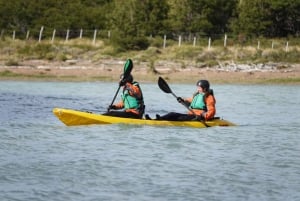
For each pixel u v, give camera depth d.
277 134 34.31
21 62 85.69
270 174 24.84
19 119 38.66
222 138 32.28
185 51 93.06
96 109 47.31
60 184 22.59
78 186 22.44
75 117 34.53
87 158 26.69
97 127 34.28
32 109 45.22
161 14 109.00
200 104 35.72
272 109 48.38
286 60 92.19
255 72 83.50
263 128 36.59
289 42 104.81
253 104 52.38
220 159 27.28
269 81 78.00
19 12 112.75
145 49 98.25
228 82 76.75
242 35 104.81
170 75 79.94
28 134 32.31
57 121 37.59
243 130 35.31
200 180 23.67
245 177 24.30
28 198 20.86
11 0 116.06
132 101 35.44
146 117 35.66
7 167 24.70
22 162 25.66
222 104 52.09
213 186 22.95
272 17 111.81
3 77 75.25
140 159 26.80
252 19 108.50
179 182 23.31
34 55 91.50
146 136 31.97
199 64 86.12
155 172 24.66
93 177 23.64
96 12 113.94
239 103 53.12
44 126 35.12
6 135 31.94
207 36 108.12
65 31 109.75
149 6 108.12
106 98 56.31
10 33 110.62
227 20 113.44
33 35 109.38
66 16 112.00
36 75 77.31
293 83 77.31
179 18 108.25
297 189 22.81
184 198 21.44
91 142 30.27
